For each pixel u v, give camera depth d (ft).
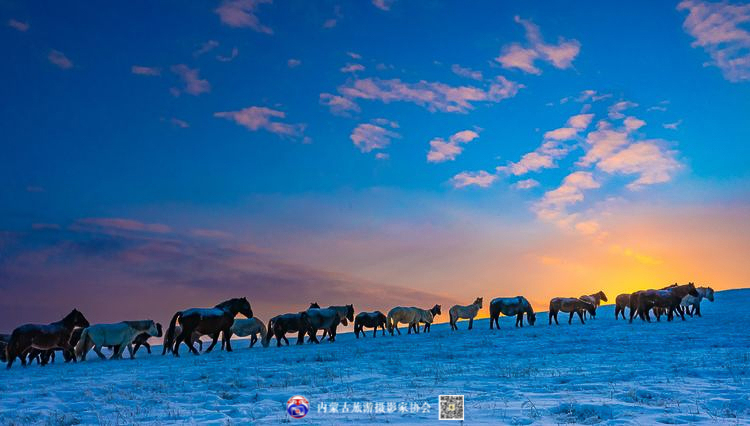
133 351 95.76
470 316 130.82
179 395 41.86
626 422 26.27
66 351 89.92
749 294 189.37
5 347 91.15
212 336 96.43
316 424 28.04
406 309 128.88
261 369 59.16
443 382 44.39
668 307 114.32
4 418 33.50
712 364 48.85
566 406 30.42
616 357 58.13
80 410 36.42
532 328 114.62
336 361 66.44
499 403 32.96
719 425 25.43
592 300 143.43
